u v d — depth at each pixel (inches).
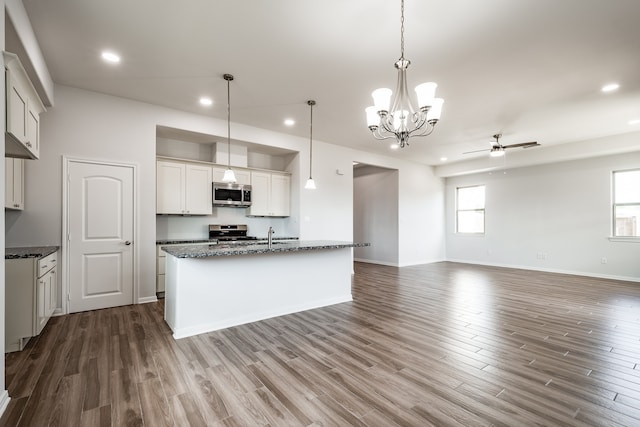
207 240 191.3
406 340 114.3
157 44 111.3
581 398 77.3
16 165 122.2
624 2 87.8
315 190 237.6
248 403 75.0
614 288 202.2
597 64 122.7
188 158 204.2
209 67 127.6
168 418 69.2
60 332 120.2
